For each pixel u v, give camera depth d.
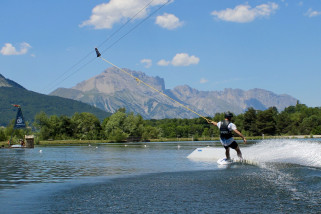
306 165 10.03
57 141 101.00
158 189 7.07
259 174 8.77
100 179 9.09
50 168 13.03
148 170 11.41
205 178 8.46
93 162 16.23
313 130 119.00
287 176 8.23
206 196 6.20
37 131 111.19
